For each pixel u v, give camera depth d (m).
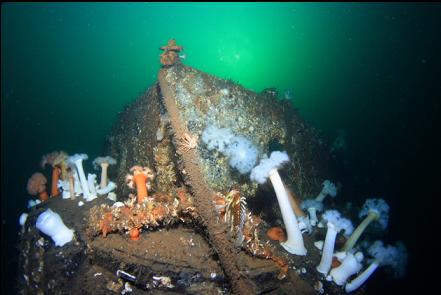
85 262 4.14
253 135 5.77
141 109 6.09
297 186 6.86
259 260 3.93
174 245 4.09
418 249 9.28
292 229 4.51
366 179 13.30
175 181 5.12
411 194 12.11
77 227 4.67
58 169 6.64
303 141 7.17
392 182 13.17
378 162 15.18
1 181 23.28
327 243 4.29
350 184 10.44
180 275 3.71
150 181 5.28
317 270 4.41
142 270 3.77
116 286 3.85
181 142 4.11
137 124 6.04
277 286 3.89
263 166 4.32
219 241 3.48
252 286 3.64
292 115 7.07
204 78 5.59
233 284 3.43
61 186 6.62
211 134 4.98
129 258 3.86
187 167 3.92
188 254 3.93
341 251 4.99
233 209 3.86
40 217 4.29
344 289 4.41
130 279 3.81
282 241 4.87
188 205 3.90
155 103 5.62
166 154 5.17
